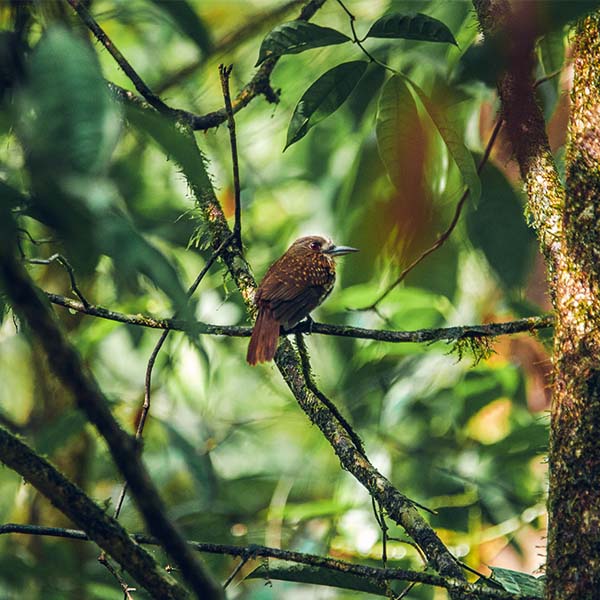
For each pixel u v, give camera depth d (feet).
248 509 42.19
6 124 10.75
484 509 37.50
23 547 38.09
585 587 16.43
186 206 36.83
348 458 21.74
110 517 15.56
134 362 44.32
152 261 10.12
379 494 20.89
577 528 16.74
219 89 44.98
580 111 18.47
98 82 9.57
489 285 39.65
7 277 12.23
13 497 39.99
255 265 42.16
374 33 20.39
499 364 37.78
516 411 38.29
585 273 17.92
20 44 11.33
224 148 44.52
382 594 21.03
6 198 10.34
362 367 38.55
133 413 39.91
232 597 34.50
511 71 13.03
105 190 9.35
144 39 44.80
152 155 37.96
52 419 39.93
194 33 26.02
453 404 38.63
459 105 34.96
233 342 43.86
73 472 39.45
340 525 34.65
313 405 23.25
